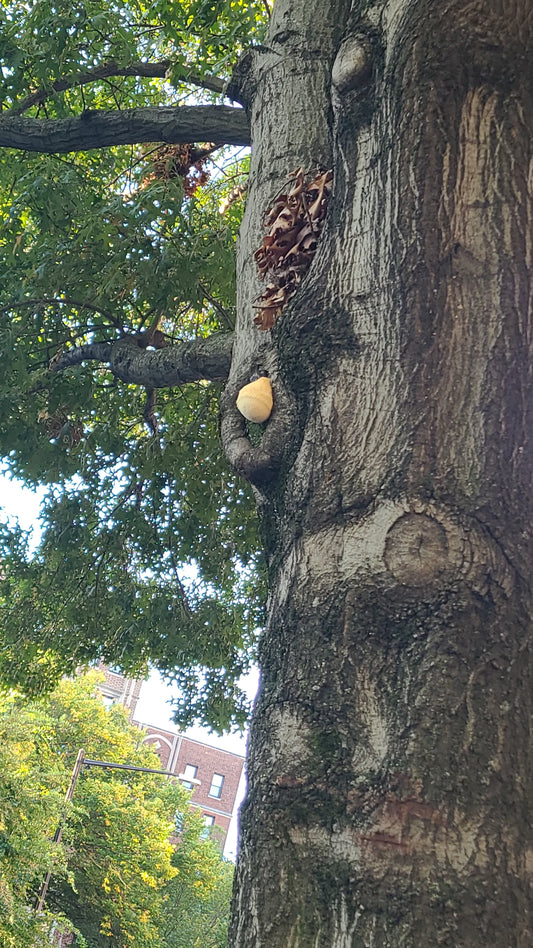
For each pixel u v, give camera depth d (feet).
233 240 23.59
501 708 6.11
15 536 26.76
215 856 81.56
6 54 20.66
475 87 7.66
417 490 6.89
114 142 17.79
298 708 6.64
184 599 27.66
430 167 7.60
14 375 22.17
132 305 22.91
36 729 49.60
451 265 7.43
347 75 8.30
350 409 7.55
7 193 24.86
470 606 6.41
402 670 6.38
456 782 5.85
